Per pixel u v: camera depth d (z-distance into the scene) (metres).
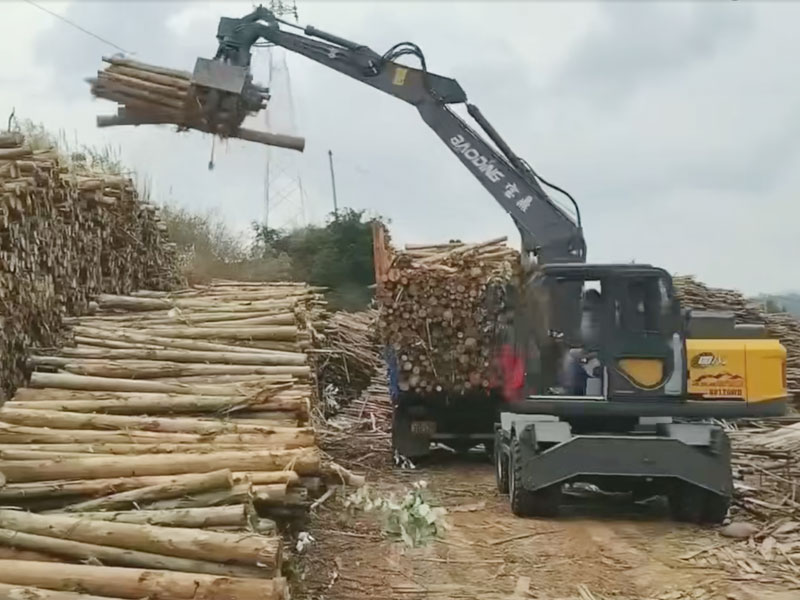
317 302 16.20
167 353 9.51
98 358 9.45
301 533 7.24
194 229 26.91
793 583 7.51
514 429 10.07
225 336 10.18
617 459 9.28
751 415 9.57
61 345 9.91
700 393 9.60
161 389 8.47
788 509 9.83
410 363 12.56
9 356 8.83
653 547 8.58
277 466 6.55
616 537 8.93
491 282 12.08
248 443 7.16
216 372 9.17
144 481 6.09
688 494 9.41
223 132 11.39
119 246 13.52
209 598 5.05
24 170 8.98
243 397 8.05
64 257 10.55
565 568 7.88
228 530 5.54
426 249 13.29
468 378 12.55
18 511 5.61
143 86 11.21
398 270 12.49
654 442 9.27
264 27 12.84
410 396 12.83
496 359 11.82
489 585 7.39
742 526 9.05
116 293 13.11
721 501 9.29
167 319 10.84
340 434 14.70
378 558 8.02
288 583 5.98
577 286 9.91
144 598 5.04
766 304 21.97
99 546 5.32
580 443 9.34
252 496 5.96
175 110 11.25
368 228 32.59
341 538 8.54
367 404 17.19
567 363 9.87
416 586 7.31
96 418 7.58
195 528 5.55
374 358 18.94
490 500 10.66
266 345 10.18
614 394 9.68
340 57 12.96
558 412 9.76
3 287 8.55
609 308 9.78
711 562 8.10
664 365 9.65
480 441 13.48
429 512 7.89
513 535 8.93
